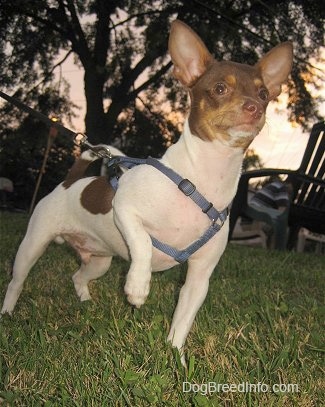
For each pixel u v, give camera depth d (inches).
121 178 20.1
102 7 103.1
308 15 100.7
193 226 18.8
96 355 18.7
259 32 102.3
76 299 26.7
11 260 34.6
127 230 18.5
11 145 108.1
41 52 110.5
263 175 50.8
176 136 116.6
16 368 17.3
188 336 21.3
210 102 18.3
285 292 31.4
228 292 29.2
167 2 99.7
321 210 49.9
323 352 20.5
